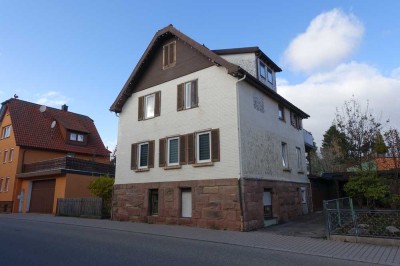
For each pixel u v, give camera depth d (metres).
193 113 17.31
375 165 18.83
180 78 18.48
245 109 16.30
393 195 16.42
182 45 18.84
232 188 14.91
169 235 12.98
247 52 20.47
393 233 10.59
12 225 16.50
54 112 38.25
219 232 13.88
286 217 18.52
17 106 34.84
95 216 21.50
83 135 37.16
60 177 26.50
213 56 16.73
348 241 11.19
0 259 8.10
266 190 17.27
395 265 8.03
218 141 15.90
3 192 31.83
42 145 32.56
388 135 18.66
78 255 8.62
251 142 16.28
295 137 22.84
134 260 8.09
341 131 20.94
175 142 18.06
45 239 11.48
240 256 8.93
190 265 7.65
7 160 32.59
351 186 16.38
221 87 16.47
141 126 19.98
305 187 22.72
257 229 15.02
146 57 20.28
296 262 8.29
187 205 16.80
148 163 18.97
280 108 21.27
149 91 20.11
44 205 27.78
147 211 18.38
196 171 16.47
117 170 20.83
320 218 19.06
